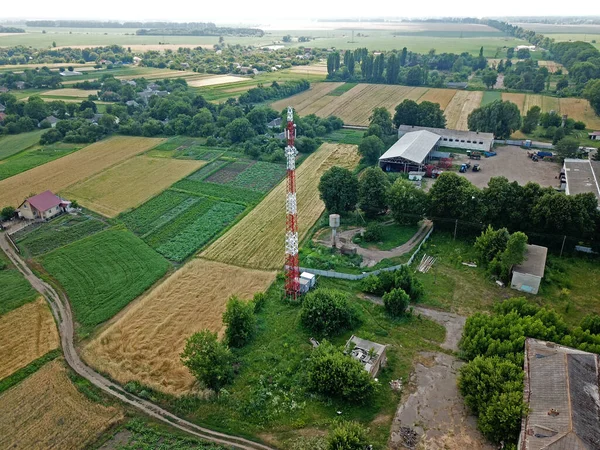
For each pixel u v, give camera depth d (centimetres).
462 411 5053
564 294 7006
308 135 15250
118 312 6850
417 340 6178
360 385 5134
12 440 4781
